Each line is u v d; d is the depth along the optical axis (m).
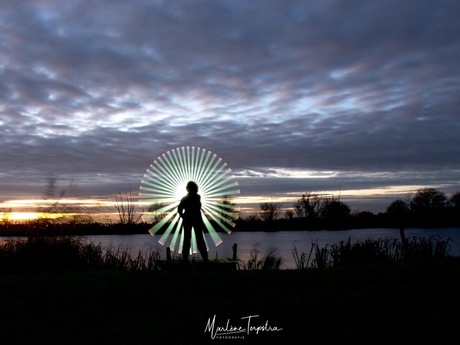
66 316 7.39
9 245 14.26
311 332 6.46
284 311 7.49
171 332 6.54
